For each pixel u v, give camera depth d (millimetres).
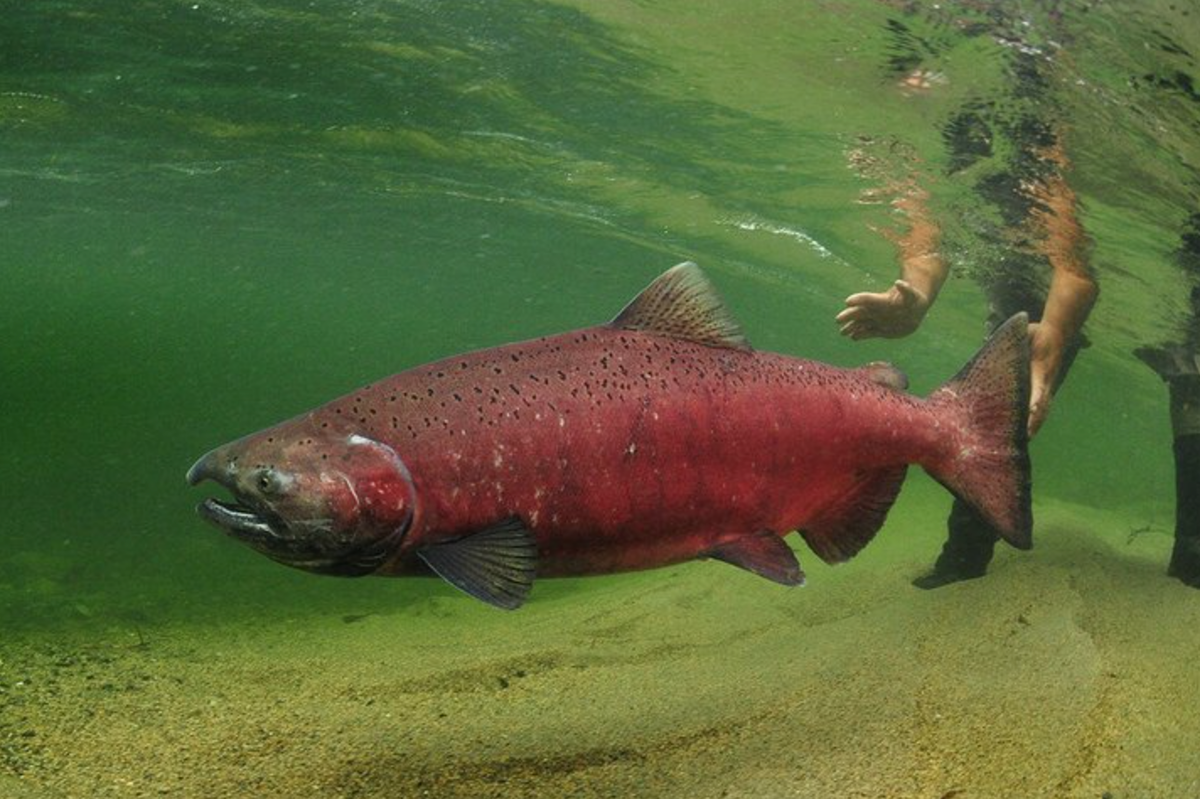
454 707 1708
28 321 38469
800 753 1403
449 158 6496
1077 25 2680
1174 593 2473
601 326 1207
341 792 1312
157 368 45281
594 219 7961
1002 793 1268
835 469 1287
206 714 1681
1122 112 3086
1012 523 1390
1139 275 4617
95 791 1321
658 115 4730
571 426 1119
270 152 6918
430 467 1063
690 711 1625
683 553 1214
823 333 14219
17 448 17625
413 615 2781
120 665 2072
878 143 4148
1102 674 1729
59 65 5234
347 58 4809
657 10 3512
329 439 1058
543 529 1118
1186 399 2867
